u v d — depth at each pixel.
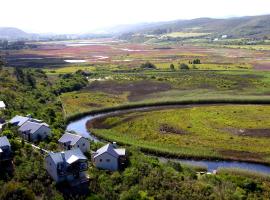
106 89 170.25
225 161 88.69
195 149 94.75
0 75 163.88
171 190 66.56
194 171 78.75
